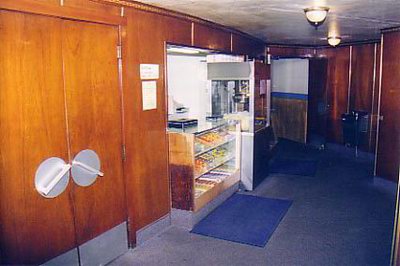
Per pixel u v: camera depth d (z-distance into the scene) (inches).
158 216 163.3
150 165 156.5
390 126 221.0
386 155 225.9
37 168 109.7
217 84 231.0
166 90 164.4
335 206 197.3
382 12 169.5
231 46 233.3
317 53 354.9
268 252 145.3
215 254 143.8
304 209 192.9
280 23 204.5
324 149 353.4
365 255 142.2
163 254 144.2
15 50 101.7
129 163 144.5
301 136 379.9
